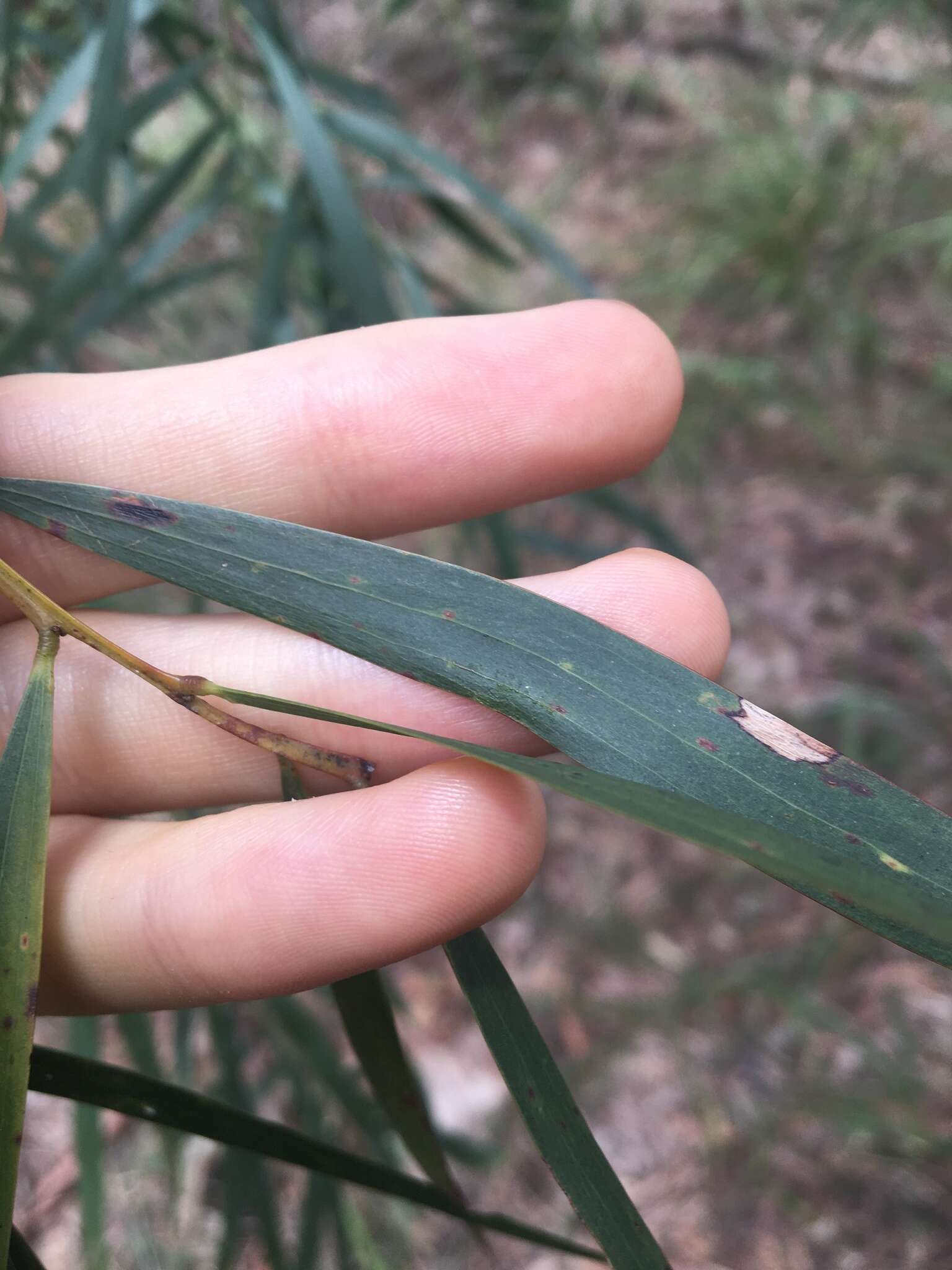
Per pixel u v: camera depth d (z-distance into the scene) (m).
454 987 0.22
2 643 0.10
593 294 0.16
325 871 0.08
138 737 0.10
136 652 0.10
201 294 0.23
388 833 0.08
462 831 0.08
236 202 0.17
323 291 0.15
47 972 0.09
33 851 0.07
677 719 0.07
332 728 0.09
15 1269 0.07
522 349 0.10
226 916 0.08
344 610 0.08
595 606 0.09
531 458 0.10
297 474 0.10
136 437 0.10
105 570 0.10
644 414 0.10
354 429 0.10
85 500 0.08
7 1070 0.07
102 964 0.09
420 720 0.09
